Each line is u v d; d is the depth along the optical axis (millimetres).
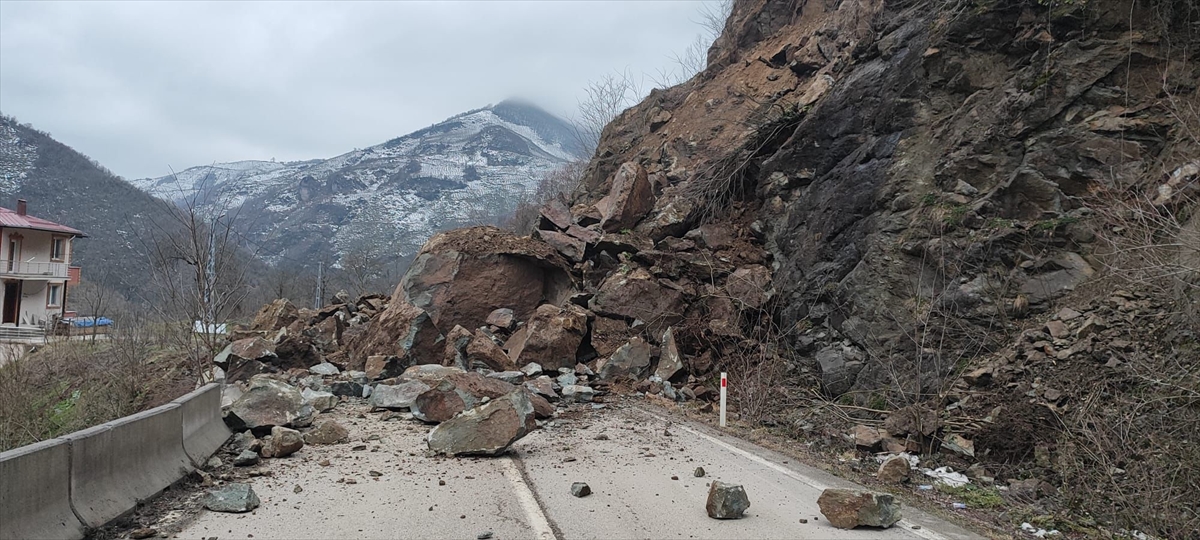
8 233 41625
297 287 38219
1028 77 11570
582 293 16094
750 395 11688
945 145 12297
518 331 15180
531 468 7695
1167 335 8039
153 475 6184
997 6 12438
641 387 13547
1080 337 8766
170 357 15469
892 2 16344
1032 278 10188
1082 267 9797
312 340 15945
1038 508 6773
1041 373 8727
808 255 14258
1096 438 7059
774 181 16359
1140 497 6289
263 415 8883
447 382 10266
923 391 10094
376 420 10414
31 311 43281
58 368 16172
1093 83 10844
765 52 22797
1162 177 9641
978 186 11578
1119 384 7910
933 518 6297
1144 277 8117
